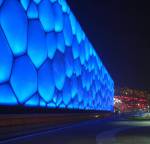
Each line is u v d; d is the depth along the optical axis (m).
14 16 22.38
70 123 34.59
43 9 29.12
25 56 24.22
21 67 23.38
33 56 26.00
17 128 19.78
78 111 45.00
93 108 58.66
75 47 43.03
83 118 45.28
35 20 26.80
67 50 38.28
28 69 24.78
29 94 25.00
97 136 19.12
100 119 53.28
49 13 30.92
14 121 19.80
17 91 22.62
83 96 48.97
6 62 20.83
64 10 37.03
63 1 36.59
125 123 38.00
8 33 21.30
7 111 21.02
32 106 25.61
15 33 22.44
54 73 32.19
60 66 34.66
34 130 21.86
